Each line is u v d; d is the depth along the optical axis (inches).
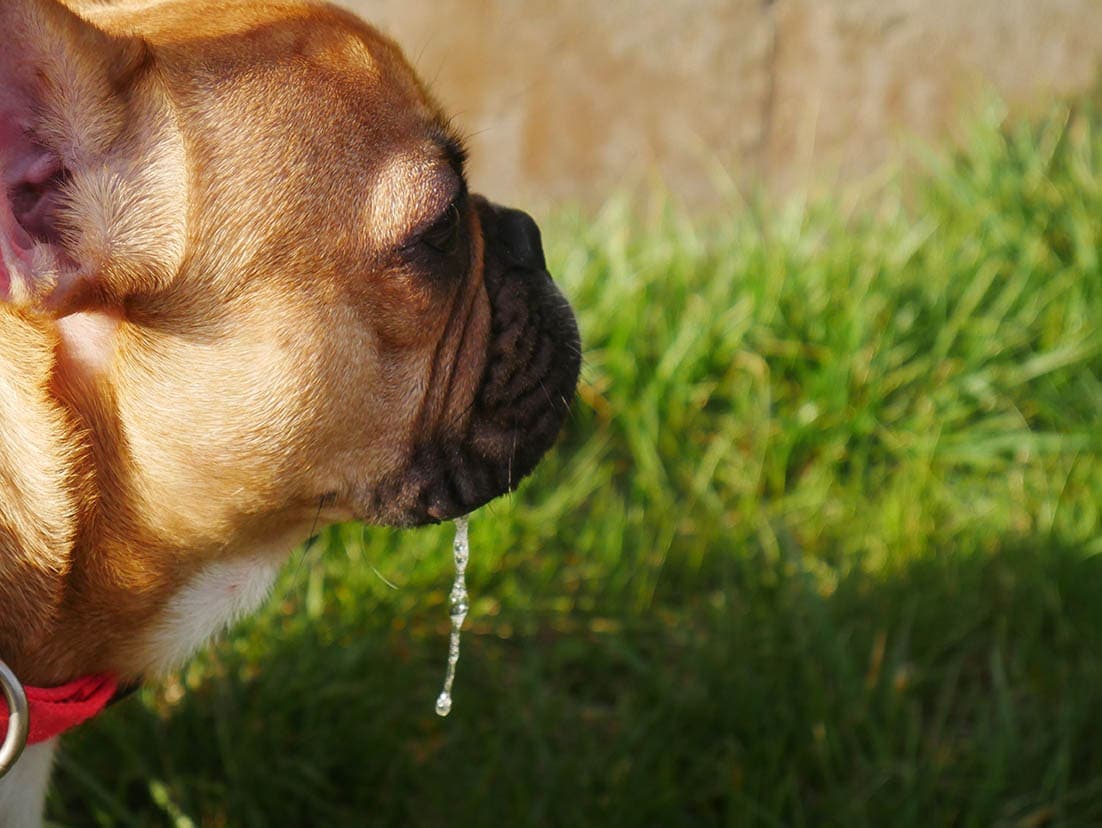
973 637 40.6
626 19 51.6
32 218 29.4
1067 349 46.4
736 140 53.6
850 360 46.2
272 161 30.0
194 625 31.9
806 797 37.4
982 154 52.4
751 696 38.4
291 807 37.2
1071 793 36.8
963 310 47.6
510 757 37.7
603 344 47.3
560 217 52.1
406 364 31.3
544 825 36.8
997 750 37.0
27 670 30.8
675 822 36.7
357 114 30.5
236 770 37.1
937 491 43.9
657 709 38.3
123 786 36.9
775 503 44.2
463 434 32.3
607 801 36.9
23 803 32.4
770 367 47.1
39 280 29.0
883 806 36.6
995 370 46.6
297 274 30.1
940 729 38.6
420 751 38.4
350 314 30.5
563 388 33.7
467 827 36.6
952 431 45.8
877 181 54.1
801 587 40.5
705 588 42.1
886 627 40.0
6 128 29.1
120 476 30.4
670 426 46.0
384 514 32.1
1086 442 44.6
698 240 52.2
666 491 44.1
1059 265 49.3
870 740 38.1
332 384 30.6
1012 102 54.2
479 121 52.2
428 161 30.7
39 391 29.8
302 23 30.9
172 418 30.2
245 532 31.3
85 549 30.5
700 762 37.6
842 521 43.4
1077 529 42.2
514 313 32.9
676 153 53.5
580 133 52.9
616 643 39.9
